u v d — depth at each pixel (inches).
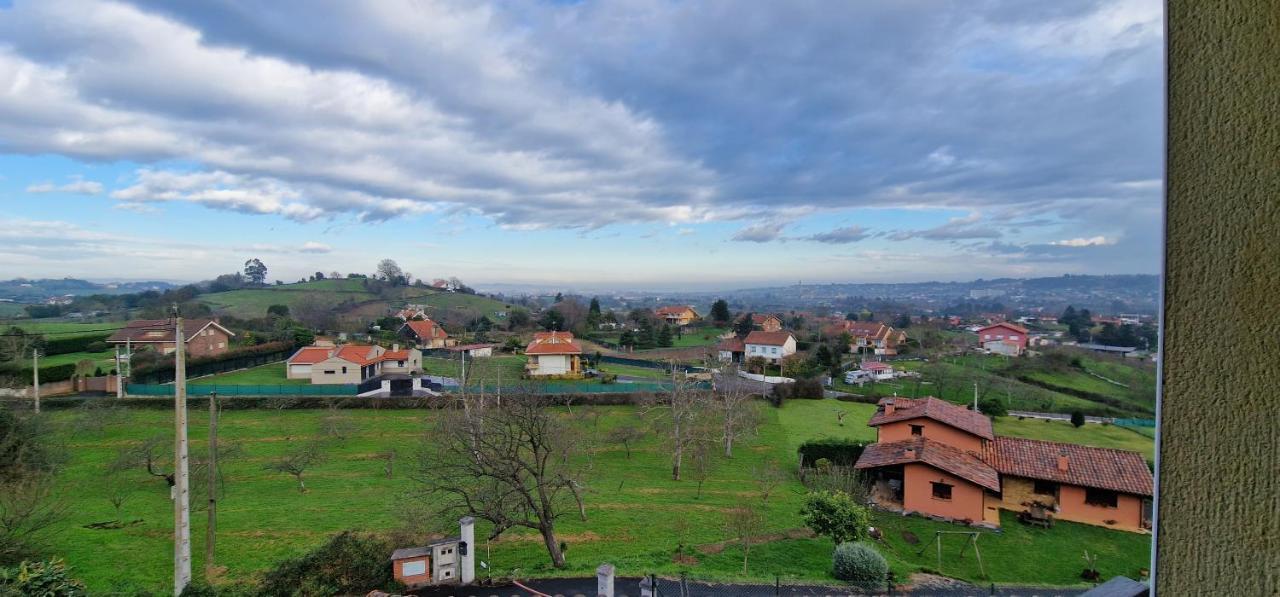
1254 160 59.4
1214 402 62.4
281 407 1569.9
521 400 898.7
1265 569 56.9
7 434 952.3
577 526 876.0
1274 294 56.6
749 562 725.3
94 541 749.3
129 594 567.5
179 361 561.3
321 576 586.2
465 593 613.3
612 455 1353.3
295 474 1053.8
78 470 1098.7
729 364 2549.2
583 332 3873.0
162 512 884.6
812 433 1546.5
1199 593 63.6
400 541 701.9
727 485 1147.9
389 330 3526.1
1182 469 65.9
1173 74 70.1
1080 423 1643.7
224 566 688.4
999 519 952.3
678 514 937.5
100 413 1355.8
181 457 558.6
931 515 964.0
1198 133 66.1
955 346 3348.9
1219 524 61.6
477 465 783.7
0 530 673.6
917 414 1096.2
